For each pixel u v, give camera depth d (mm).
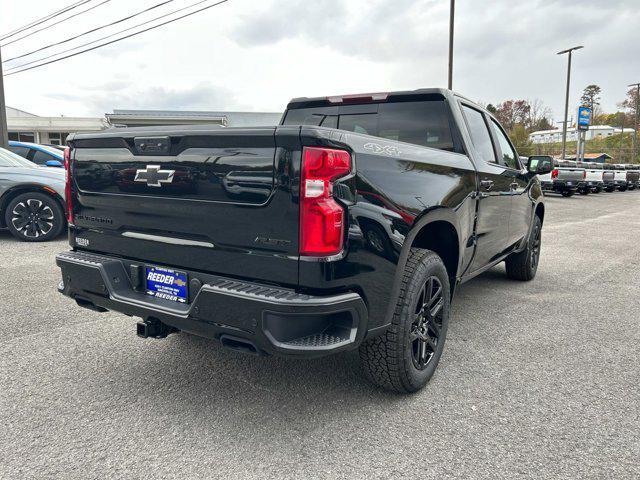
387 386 2701
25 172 7023
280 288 2158
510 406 2672
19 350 3287
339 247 2109
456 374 3068
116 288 2654
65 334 3588
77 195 2920
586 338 3744
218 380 2920
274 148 2084
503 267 6395
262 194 2123
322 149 2035
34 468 2076
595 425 2490
